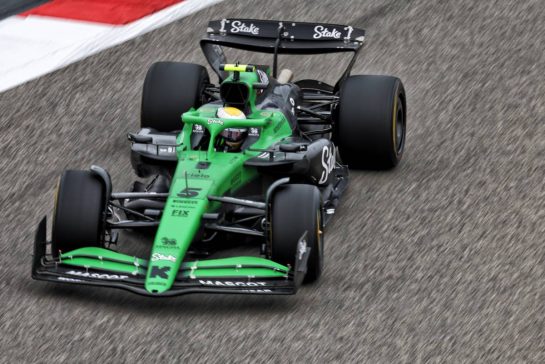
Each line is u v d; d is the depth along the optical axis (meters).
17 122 49.22
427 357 31.02
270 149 37.44
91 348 31.23
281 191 34.44
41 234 33.41
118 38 57.56
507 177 43.25
